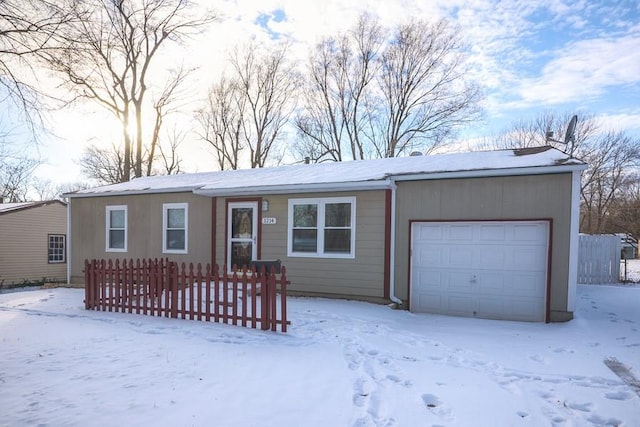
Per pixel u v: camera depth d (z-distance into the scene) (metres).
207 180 12.48
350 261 9.41
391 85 28.05
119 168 29.66
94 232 13.02
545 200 7.63
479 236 8.20
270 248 10.38
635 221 25.05
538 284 7.71
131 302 7.51
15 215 19.25
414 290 8.73
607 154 30.77
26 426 3.04
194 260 11.48
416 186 8.74
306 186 9.27
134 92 22.84
